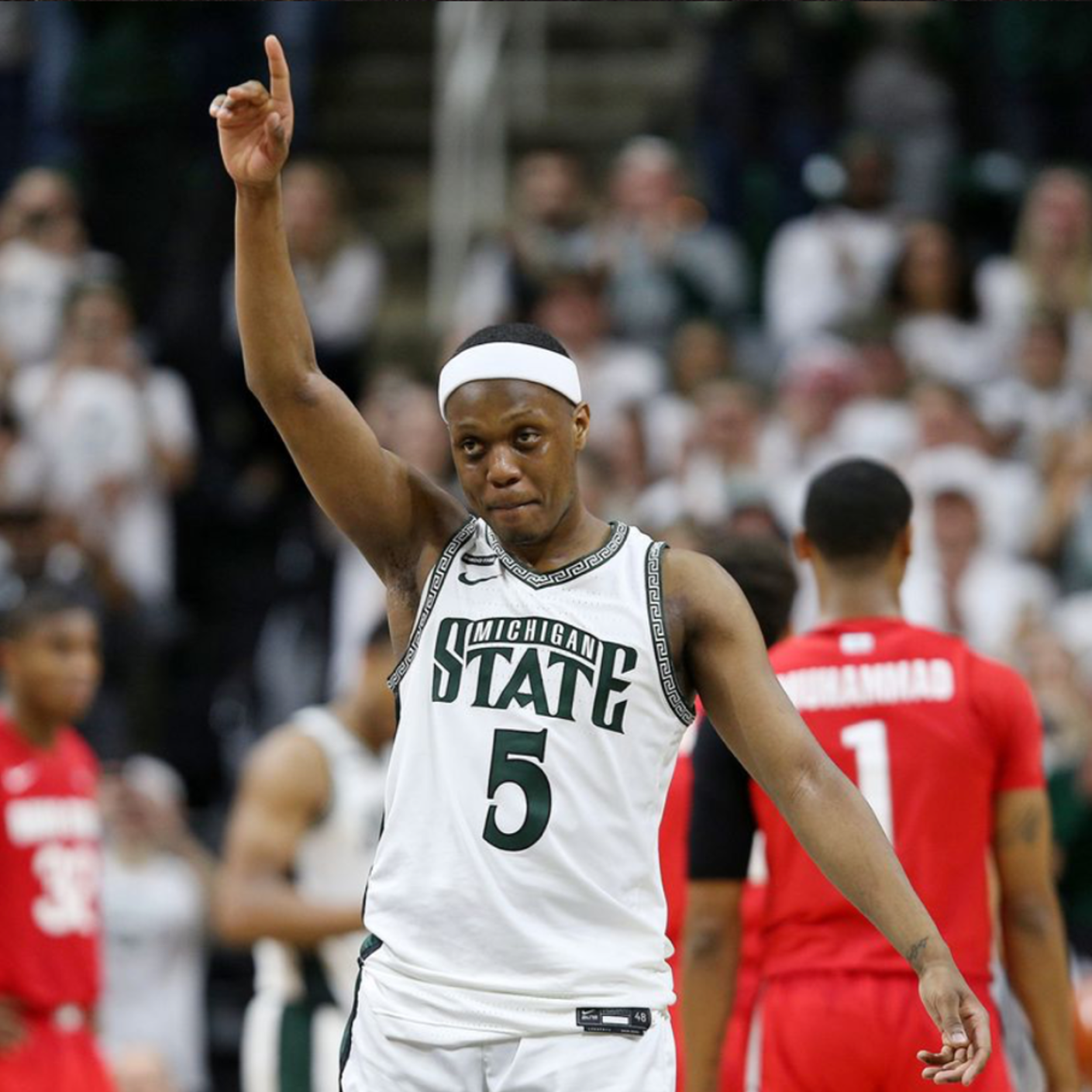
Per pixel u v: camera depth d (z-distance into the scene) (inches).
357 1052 526.3
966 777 665.0
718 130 1895.9
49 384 1549.0
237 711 1547.7
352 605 1441.9
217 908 1133.7
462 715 522.3
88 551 1470.2
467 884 511.8
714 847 667.4
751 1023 685.3
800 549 717.3
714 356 1606.8
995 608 1352.1
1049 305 1706.4
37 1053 924.6
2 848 924.6
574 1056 503.2
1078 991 927.0
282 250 534.3
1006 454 1562.5
